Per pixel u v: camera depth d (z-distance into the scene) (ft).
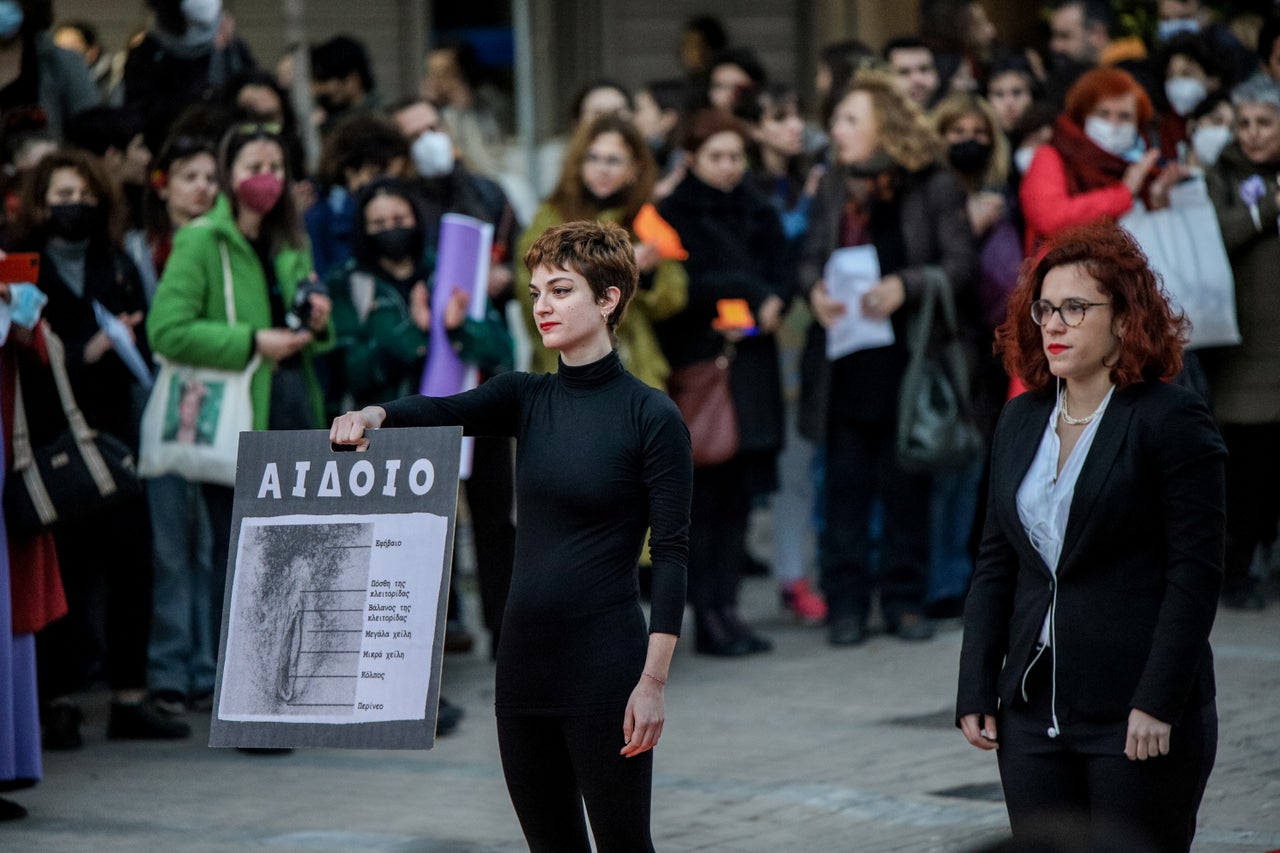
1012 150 63.72
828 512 58.54
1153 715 25.43
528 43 95.76
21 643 39.83
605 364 27.53
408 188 53.11
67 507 40.60
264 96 59.31
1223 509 26.03
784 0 98.32
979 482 59.82
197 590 51.65
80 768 44.93
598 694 26.76
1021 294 27.68
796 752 44.80
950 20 69.77
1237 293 57.57
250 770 44.52
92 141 54.03
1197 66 63.41
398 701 26.02
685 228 56.49
